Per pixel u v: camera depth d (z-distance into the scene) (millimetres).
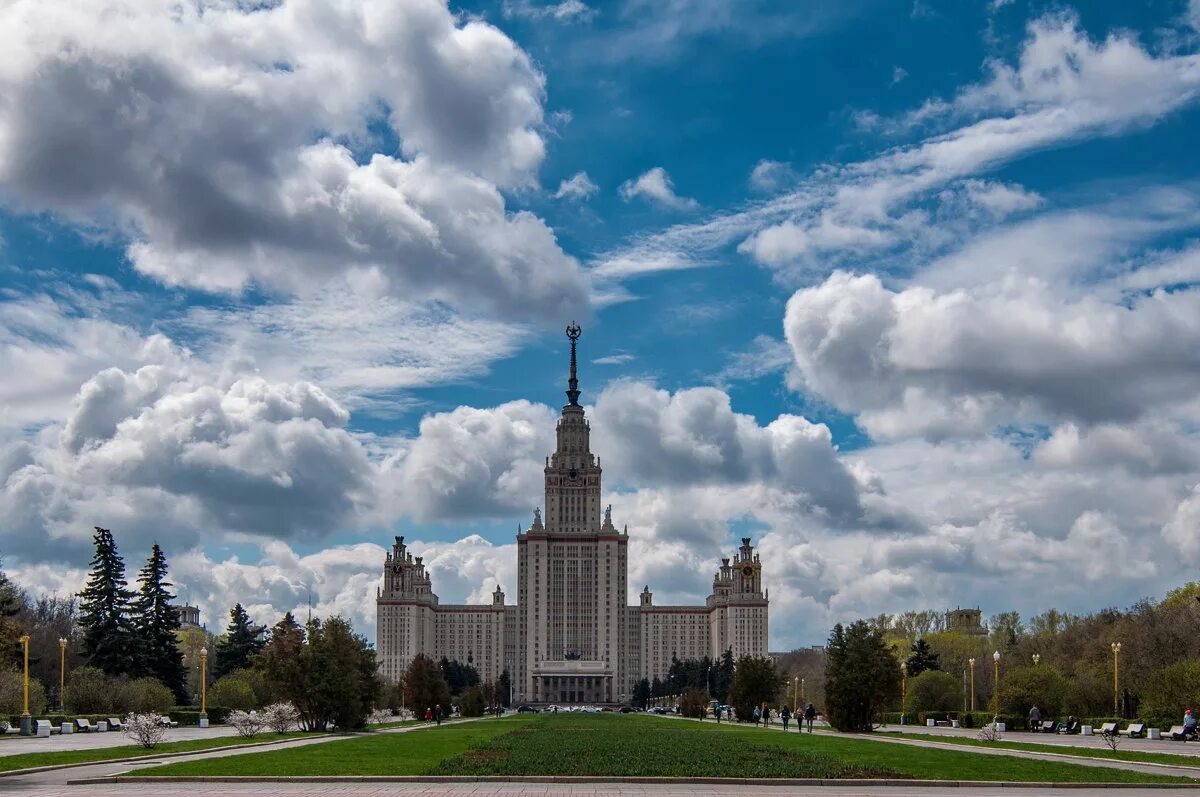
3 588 119562
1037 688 138875
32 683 123812
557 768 62438
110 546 157625
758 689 170500
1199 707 110438
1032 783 54156
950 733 115312
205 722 129250
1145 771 60719
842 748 83312
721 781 56781
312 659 113000
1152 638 137125
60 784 53344
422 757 69562
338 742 89188
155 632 160750
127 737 94250
